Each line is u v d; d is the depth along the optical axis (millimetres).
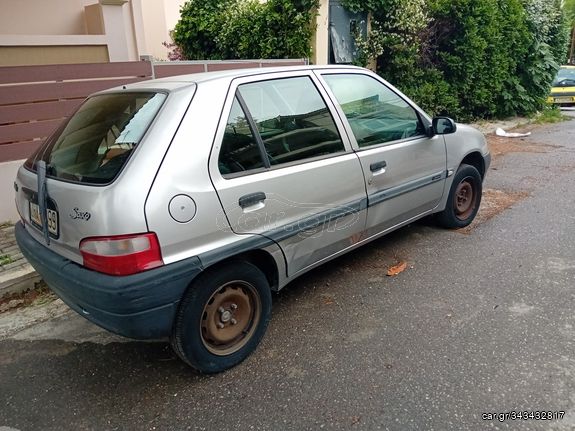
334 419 2307
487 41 10148
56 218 2469
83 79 5047
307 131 3064
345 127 3303
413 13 8719
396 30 9039
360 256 4156
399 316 3176
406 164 3734
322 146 3137
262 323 2887
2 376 2797
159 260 2271
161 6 10898
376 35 8852
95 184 2303
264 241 2725
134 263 2195
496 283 3543
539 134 10203
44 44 5629
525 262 3867
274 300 3479
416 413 2309
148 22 10844
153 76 5586
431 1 9227
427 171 3984
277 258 2875
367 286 3619
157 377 2721
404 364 2676
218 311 2639
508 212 5129
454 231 4637
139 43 7668
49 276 2557
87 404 2525
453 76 10102
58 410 2490
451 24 9641
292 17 7535
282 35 7668
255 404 2445
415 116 3957
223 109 2611
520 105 12008
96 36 6078
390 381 2545
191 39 9289
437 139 4070
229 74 2779
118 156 2369
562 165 7238
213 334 2633
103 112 2801
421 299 3377
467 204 4711
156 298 2275
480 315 3121
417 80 9609
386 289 3555
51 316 3461
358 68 3617
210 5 8961
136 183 2221
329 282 3713
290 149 2938
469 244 4297
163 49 11102
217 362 2660
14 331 3281
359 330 3043
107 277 2223
